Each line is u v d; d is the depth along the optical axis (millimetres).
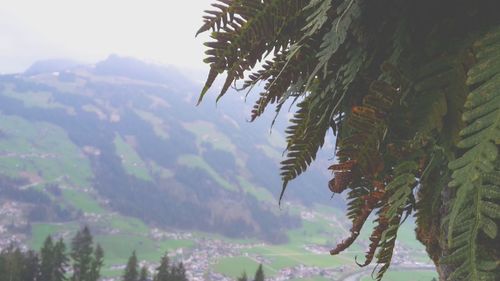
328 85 1279
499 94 808
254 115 1400
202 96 1239
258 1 1226
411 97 1034
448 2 1057
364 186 1373
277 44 1285
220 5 1236
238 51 1236
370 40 1160
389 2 1120
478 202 778
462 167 794
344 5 1112
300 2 1234
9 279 46094
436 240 1314
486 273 753
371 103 1036
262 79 1344
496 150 768
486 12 1002
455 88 966
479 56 866
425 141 986
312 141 1434
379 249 1069
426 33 1067
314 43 1271
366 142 1047
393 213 944
